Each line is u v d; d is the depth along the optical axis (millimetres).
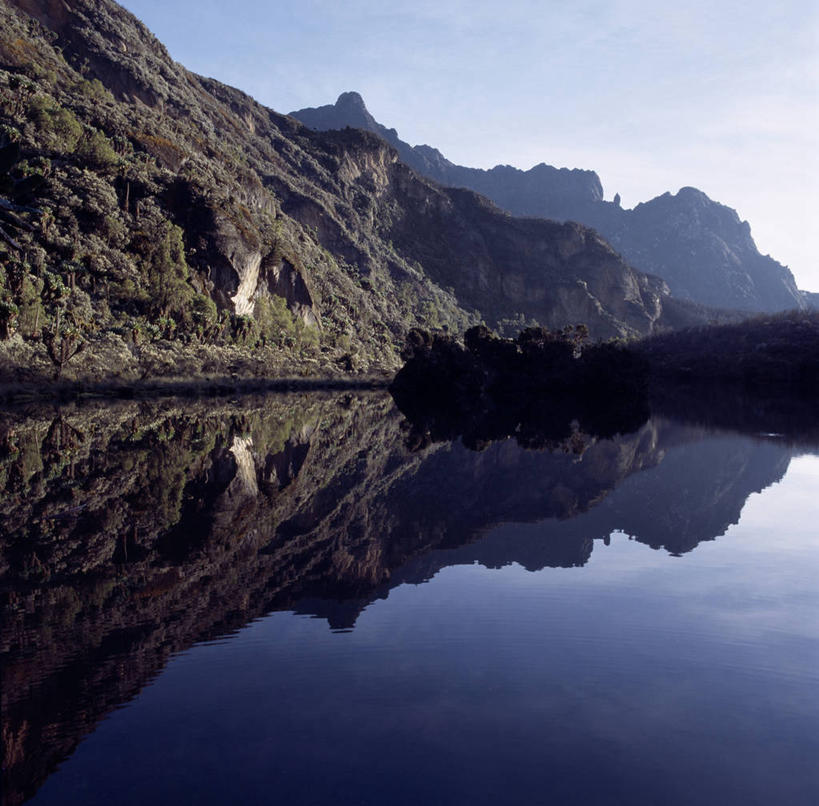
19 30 149500
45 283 67250
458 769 5227
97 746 5520
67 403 50562
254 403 62688
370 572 11359
